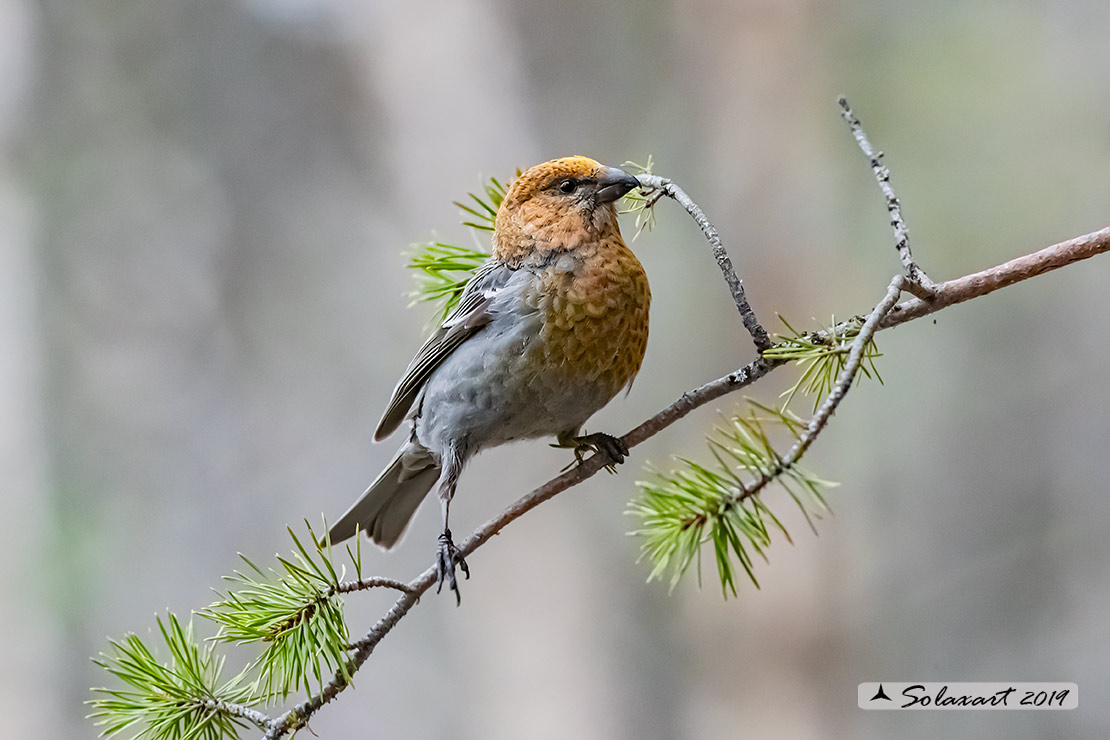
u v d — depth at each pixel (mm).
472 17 13000
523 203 5668
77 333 15320
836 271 11750
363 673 14375
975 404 14633
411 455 6438
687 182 12883
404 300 15508
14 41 14508
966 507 14633
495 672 12859
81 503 14727
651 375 12586
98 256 15484
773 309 11398
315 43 15508
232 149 15938
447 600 13844
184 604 14578
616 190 5500
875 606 14008
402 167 13086
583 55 14648
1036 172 13195
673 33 13688
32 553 13453
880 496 14141
